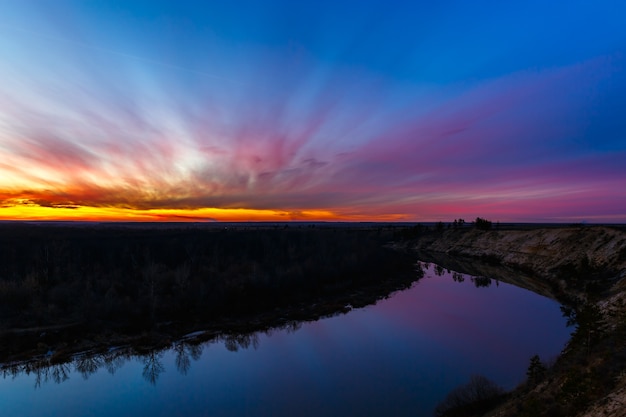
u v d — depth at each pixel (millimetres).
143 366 28062
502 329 35250
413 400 22031
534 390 17938
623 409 12250
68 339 32406
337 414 20797
